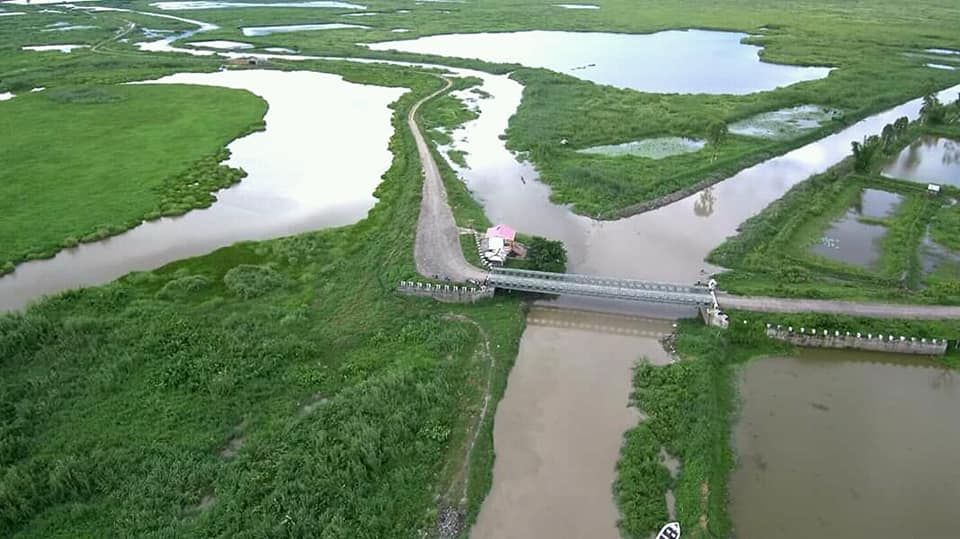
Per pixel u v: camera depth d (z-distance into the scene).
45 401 42.81
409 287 55.53
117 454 38.78
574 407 44.16
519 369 48.00
